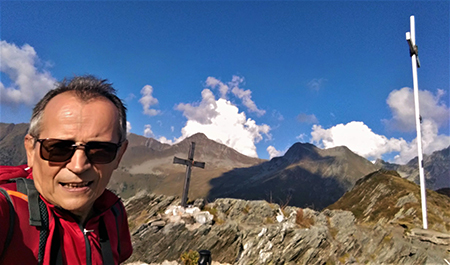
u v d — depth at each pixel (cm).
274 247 1246
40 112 115
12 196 105
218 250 1179
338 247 1361
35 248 104
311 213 1470
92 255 124
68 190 107
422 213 1558
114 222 159
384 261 1366
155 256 1116
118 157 129
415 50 1576
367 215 1875
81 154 105
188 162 1350
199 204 1355
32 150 115
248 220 1330
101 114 113
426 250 1355
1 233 96
